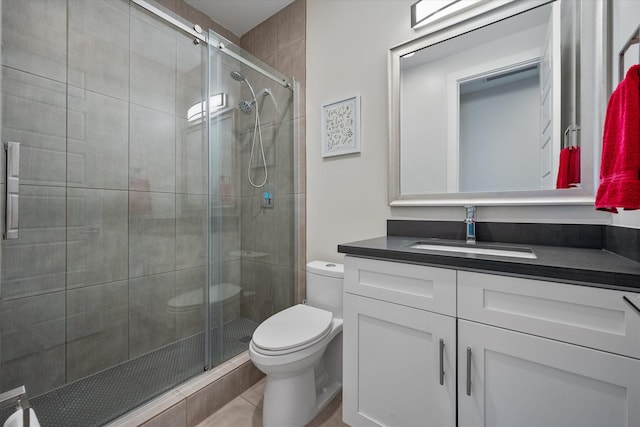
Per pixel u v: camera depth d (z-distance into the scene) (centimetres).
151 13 166
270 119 198
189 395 135
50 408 129
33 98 133
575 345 74
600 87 107
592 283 73
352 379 118
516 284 82
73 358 149
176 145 182
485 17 133
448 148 143
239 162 187
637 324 67
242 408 148
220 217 176
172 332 184
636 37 77
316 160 196
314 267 169
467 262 89
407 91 154
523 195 124
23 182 132
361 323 116
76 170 149
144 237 174
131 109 167
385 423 109
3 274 129
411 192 153
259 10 217
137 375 153
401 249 107
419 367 101
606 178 77
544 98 120
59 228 144
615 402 70
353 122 175
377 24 167
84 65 150
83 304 152
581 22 111
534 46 122
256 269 193
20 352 134
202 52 172
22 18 130
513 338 83
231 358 169
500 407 85
